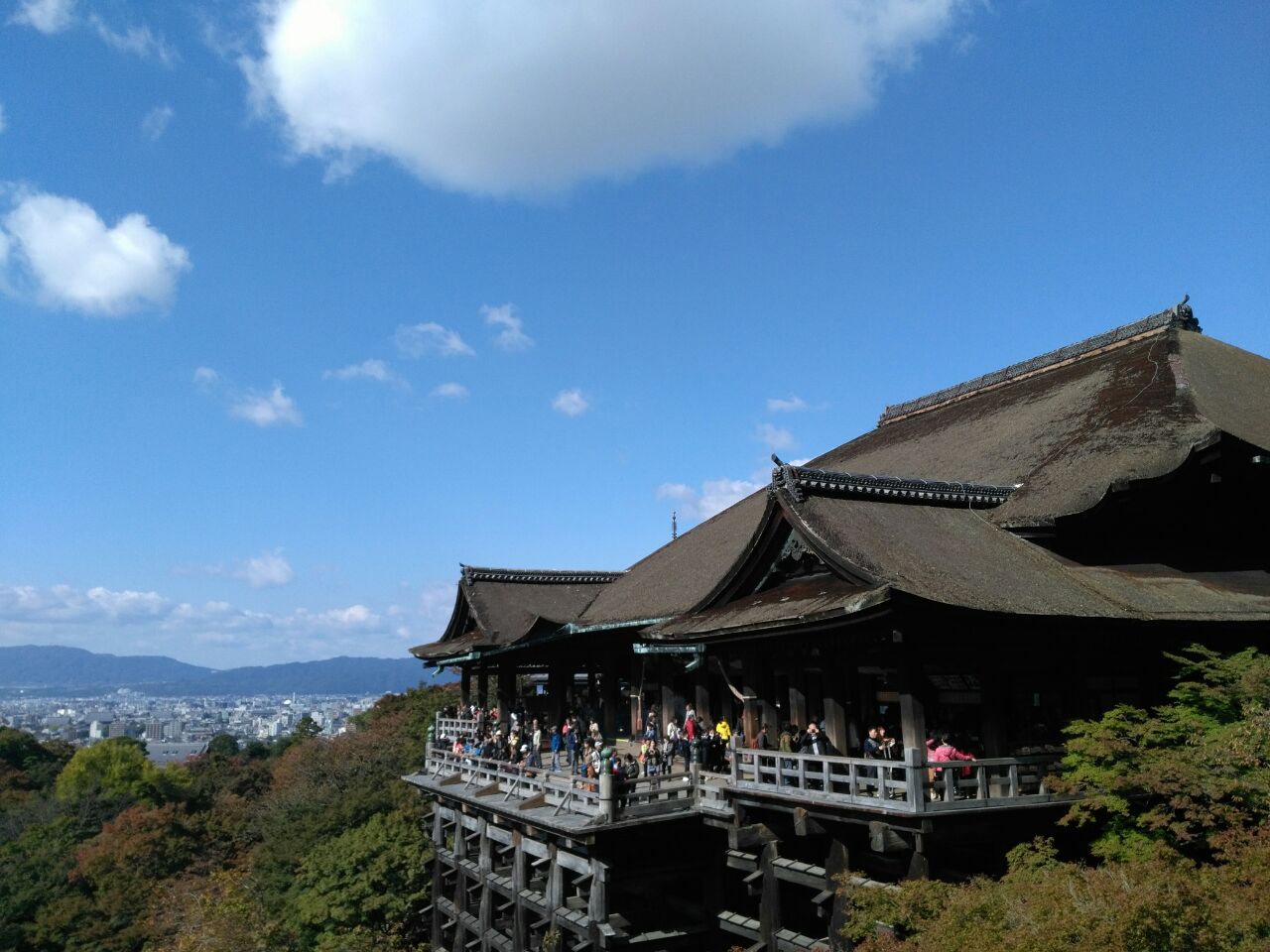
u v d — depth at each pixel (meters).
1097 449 25.78
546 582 41.81
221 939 36.66
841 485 22.80
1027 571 21.20
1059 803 17.61
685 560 36.25
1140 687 21.00
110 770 91.12
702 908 24.88
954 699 21.23
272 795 64.19
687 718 28.52
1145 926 10.74
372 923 38.50
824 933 23.72
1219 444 22.56
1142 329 34.47
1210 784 14.98
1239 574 23.41
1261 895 11.50
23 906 55.22
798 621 19.08
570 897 27.88
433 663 41.78
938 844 17.47
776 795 19.91
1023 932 11.49
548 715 41.47
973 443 33.53
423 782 35.59
